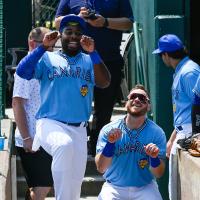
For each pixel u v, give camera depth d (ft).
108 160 60.90
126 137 61.87
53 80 59.77
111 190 63.05
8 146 73.10
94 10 82.17
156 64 81.20
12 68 113.09
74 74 59.98
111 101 83.56
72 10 82.74
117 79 83.61
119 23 81.20
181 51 67.46
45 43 59.26
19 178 83.15
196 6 84.38
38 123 60.29
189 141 61.16
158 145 62.08
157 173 61.05
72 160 59.57
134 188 62.44
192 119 60.90
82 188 82.53
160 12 81.51
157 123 81.61
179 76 66.80
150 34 85.76
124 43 106.01
